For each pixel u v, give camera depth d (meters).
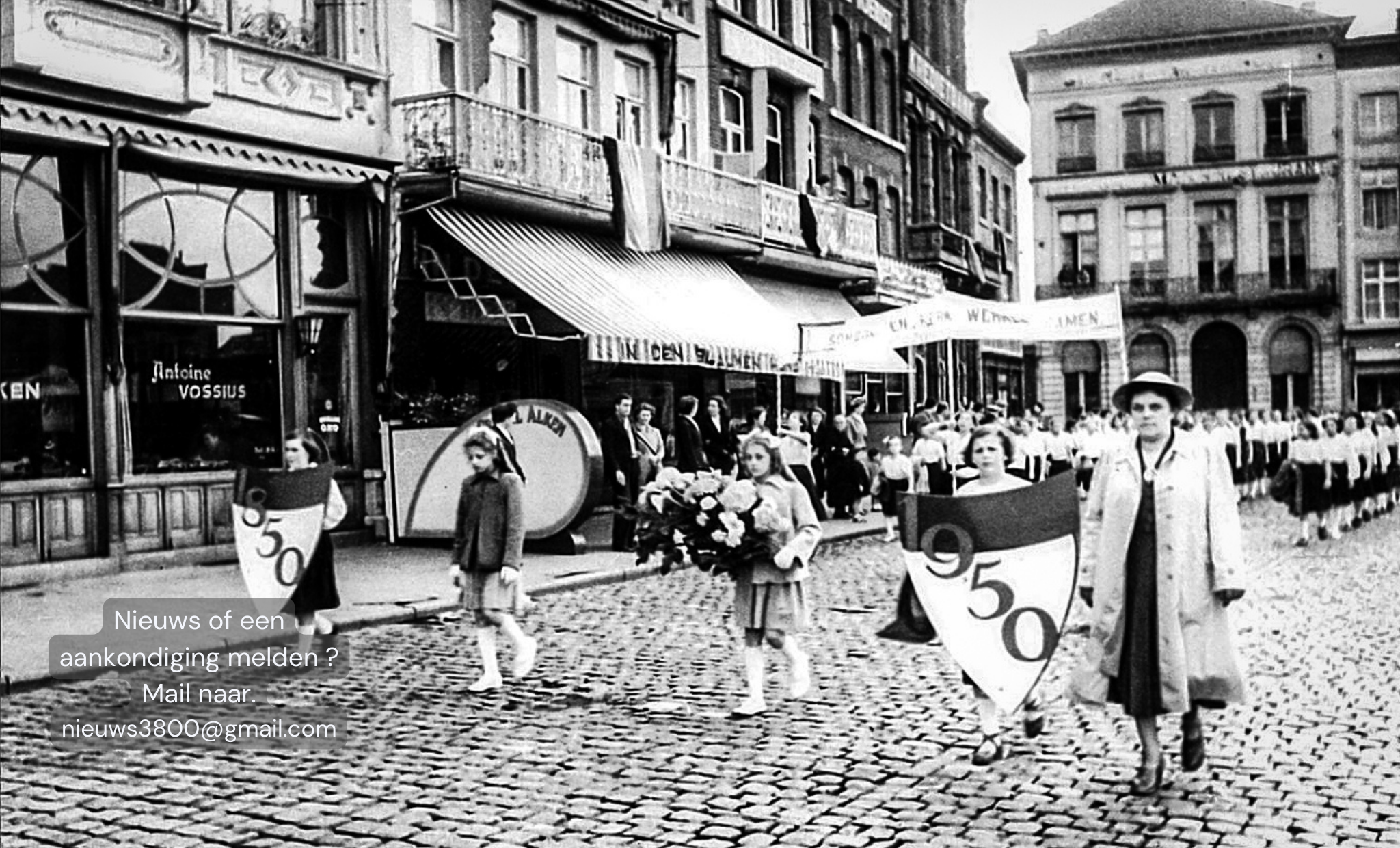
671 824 5.89
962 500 6.80
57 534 13.23
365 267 16.83
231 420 15.20
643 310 18.91
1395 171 55.59
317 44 16.45
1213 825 5.81
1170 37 57.28
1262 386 56.62
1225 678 6.23
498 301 17.66
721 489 8.13
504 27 20.39
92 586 12.70
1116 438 25.05
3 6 12.45
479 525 8.73
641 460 16.56
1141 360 58.31
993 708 6.91
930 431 17.28
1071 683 6.47
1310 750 7.11
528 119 18.61
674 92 24.11
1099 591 6.30
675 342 18.36
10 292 12.93
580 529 16.47
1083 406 58.34
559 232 19.97
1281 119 56.84
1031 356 58.72
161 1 14.38
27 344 13.09
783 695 8.58
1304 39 56.16
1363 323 55.62
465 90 19.17
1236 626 11.30
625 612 12.09
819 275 28.09
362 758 7.07
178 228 14.62
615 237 20.47
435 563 14.77
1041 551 6.68
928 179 39.69
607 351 17.02
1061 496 6.66
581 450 15.73
